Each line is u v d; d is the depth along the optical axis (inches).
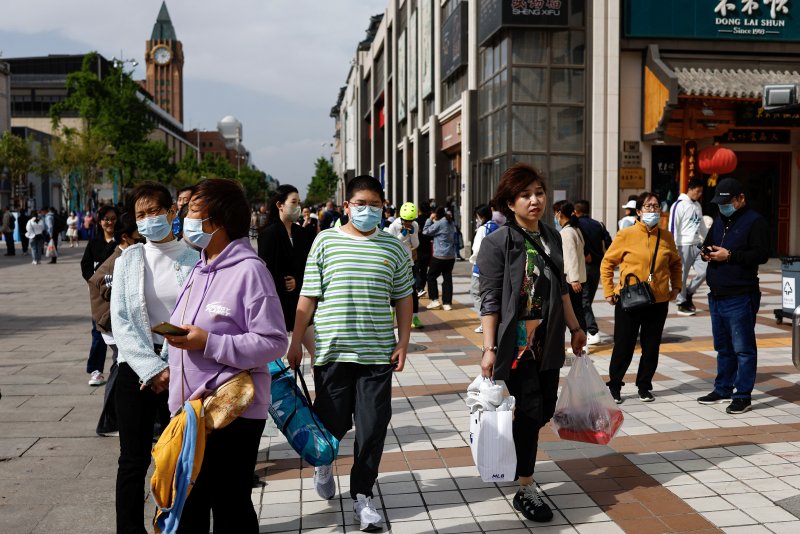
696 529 153.9
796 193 868.6
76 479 188.5
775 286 609.3
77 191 2071.9
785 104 283.6
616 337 255.1
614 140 804.6
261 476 191.9
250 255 122.3
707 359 328.2
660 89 759.7
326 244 159.6
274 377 157.5
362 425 154.9
